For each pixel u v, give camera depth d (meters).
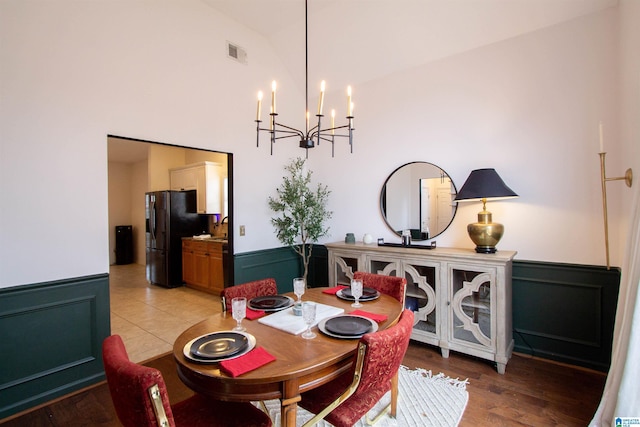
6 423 2.00
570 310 2.60
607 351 2.45
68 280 2.31
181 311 4.13
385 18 3.05
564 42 2.58
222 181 5.59
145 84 2.72
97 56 2.45
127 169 8.02
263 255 3.77
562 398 2.16
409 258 2.94
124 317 3.90
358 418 1.41
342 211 3.97
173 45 2.90
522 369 2.56
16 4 2.09
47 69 2.21
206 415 1.36
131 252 7.85
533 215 2.74
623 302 1.80
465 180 3.06
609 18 2.40
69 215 2.32
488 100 2.92
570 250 2.59
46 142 2.21
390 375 1.43
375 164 3.67
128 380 1.00
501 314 2.47
